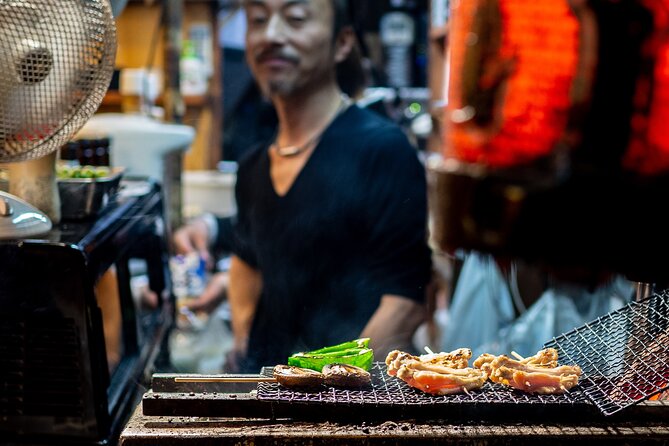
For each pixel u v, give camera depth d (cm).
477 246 77
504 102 77
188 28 568
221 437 166
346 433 167
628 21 74
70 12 176
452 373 184
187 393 182
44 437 183
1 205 194
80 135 305
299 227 306
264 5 302
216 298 414
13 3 170
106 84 189
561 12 75
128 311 270
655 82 74
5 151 180
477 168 78
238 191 343
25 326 183
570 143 74
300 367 190
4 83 173
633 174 74
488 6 78
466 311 379
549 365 191
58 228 214
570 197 74
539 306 348
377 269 295
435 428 171
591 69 74
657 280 75
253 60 312
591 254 74
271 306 318
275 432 168
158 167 402
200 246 453
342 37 321
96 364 185
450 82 83
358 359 193
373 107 376
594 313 339
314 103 309
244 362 328
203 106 580
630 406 171
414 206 295
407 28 524
